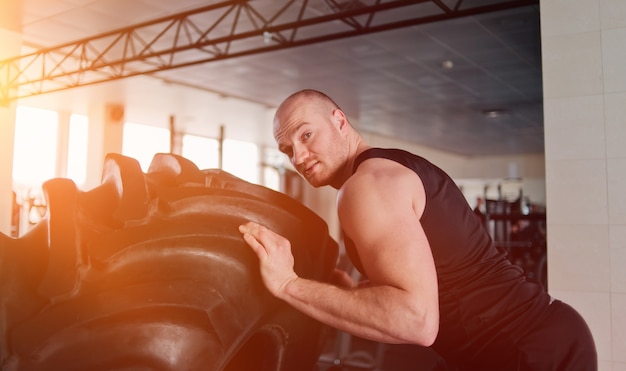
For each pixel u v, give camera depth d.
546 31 3.33
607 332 3.11
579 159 3.21
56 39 8.26
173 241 0.76
